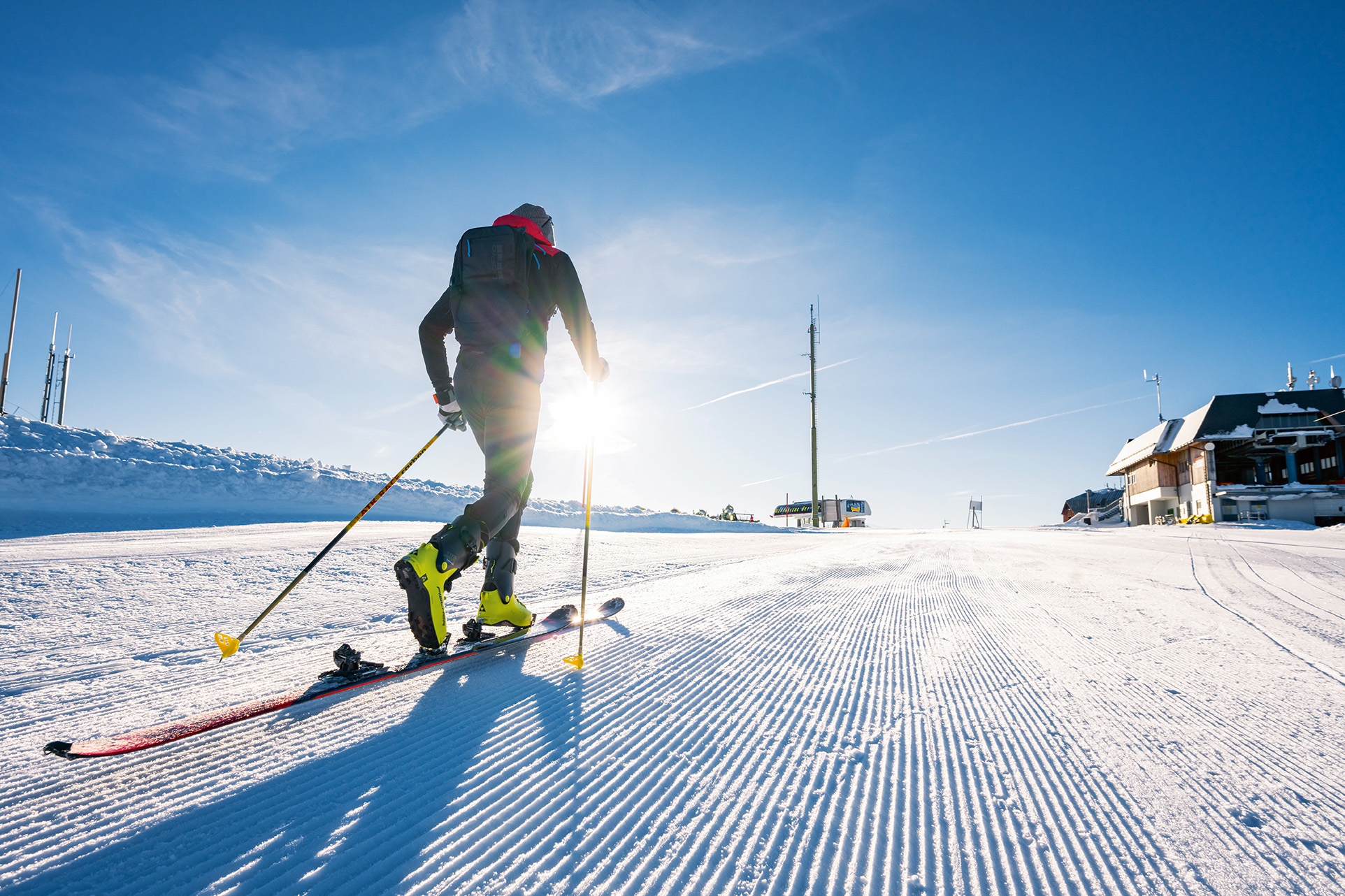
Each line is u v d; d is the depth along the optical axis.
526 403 2.54
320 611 3.66
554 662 2.45
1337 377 32.25
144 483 9.59
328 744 1.61
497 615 2.67
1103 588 5.08
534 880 1.05
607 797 1.36
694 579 5.29
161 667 2.43
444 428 2.75
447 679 2.21
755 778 1.47
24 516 7.54
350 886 1.02
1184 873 1.09
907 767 1.55
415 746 1.61
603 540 9.27
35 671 2.38
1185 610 3.96
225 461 11.33
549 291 2.67
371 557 5.45
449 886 1.03
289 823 1.22
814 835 1.22
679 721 1.83
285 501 10.77
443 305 2.73
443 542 2.22
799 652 2.72
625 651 2.63
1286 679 2.34
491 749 1.59
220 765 1.48
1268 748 1.67
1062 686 2.24
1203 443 32.03
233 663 2.49
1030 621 3.51
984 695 2.13
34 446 9.41
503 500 2.45
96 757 1.38
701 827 1.24
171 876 1.04
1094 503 53.50
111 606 3.54
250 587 4.22
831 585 5.00
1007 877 1.08
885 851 1.17
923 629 3.28
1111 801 1.37
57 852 1.11
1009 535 18.69
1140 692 2.17
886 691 2.17
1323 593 5.00
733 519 29.36
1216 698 2.10
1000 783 1.46
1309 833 1.23
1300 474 37.88
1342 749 1.67
